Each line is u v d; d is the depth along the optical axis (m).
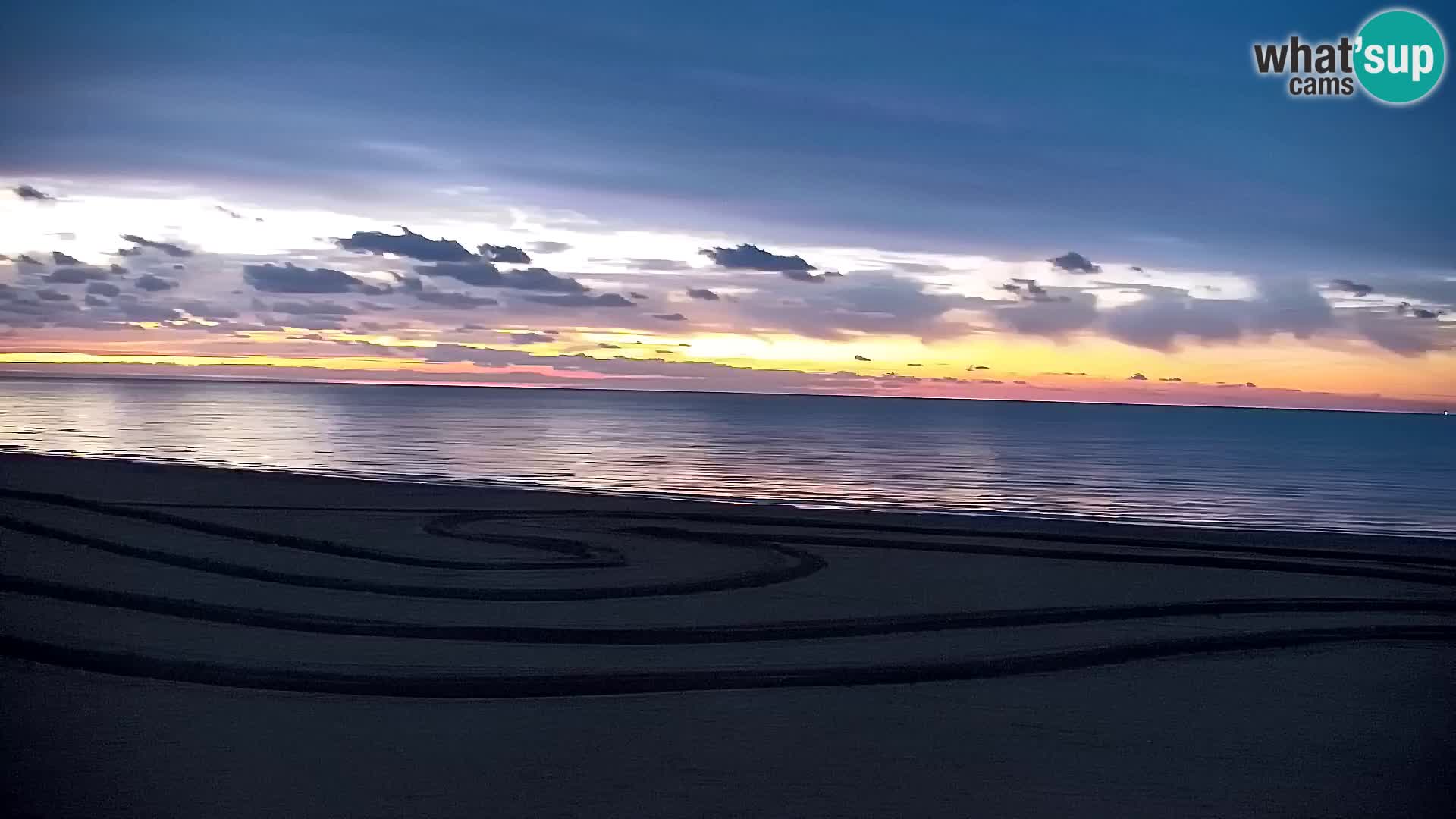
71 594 12.40
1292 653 11.41
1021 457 46.19
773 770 7.50
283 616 11.62
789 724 8.57
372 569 14.95
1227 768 7.78
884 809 6.85
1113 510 26.36
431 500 22.45
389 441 46.53
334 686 9.23
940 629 12.20
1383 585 15.36
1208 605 13.47
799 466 37.38
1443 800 7.21
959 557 17.14
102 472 25.31
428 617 12.07
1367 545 19.34
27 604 11.99
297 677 9.30
